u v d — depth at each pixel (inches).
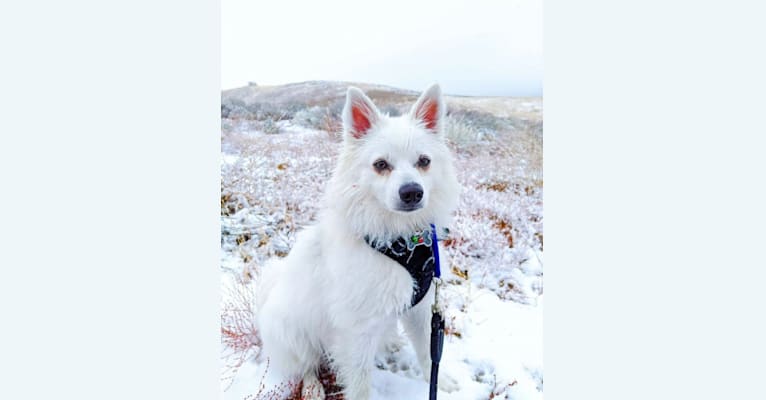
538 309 29.6
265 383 21.1
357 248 18.1
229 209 41.4
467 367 23.3
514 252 36.9
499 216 41.4
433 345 17.9
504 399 21.0
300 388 20.9
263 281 24.0
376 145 18.1
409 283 18.1
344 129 18.9
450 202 19.6
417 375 22.5
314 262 19.9
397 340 25.0
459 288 31.6
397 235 18.3
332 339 20.1
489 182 51.4
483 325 27.3
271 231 37.9
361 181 18.1
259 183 43.5
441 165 19.2
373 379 21.8
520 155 57.7
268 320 20.9
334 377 21.8
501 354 24.4
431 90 19.5
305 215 39.1
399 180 16.9
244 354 23.0
